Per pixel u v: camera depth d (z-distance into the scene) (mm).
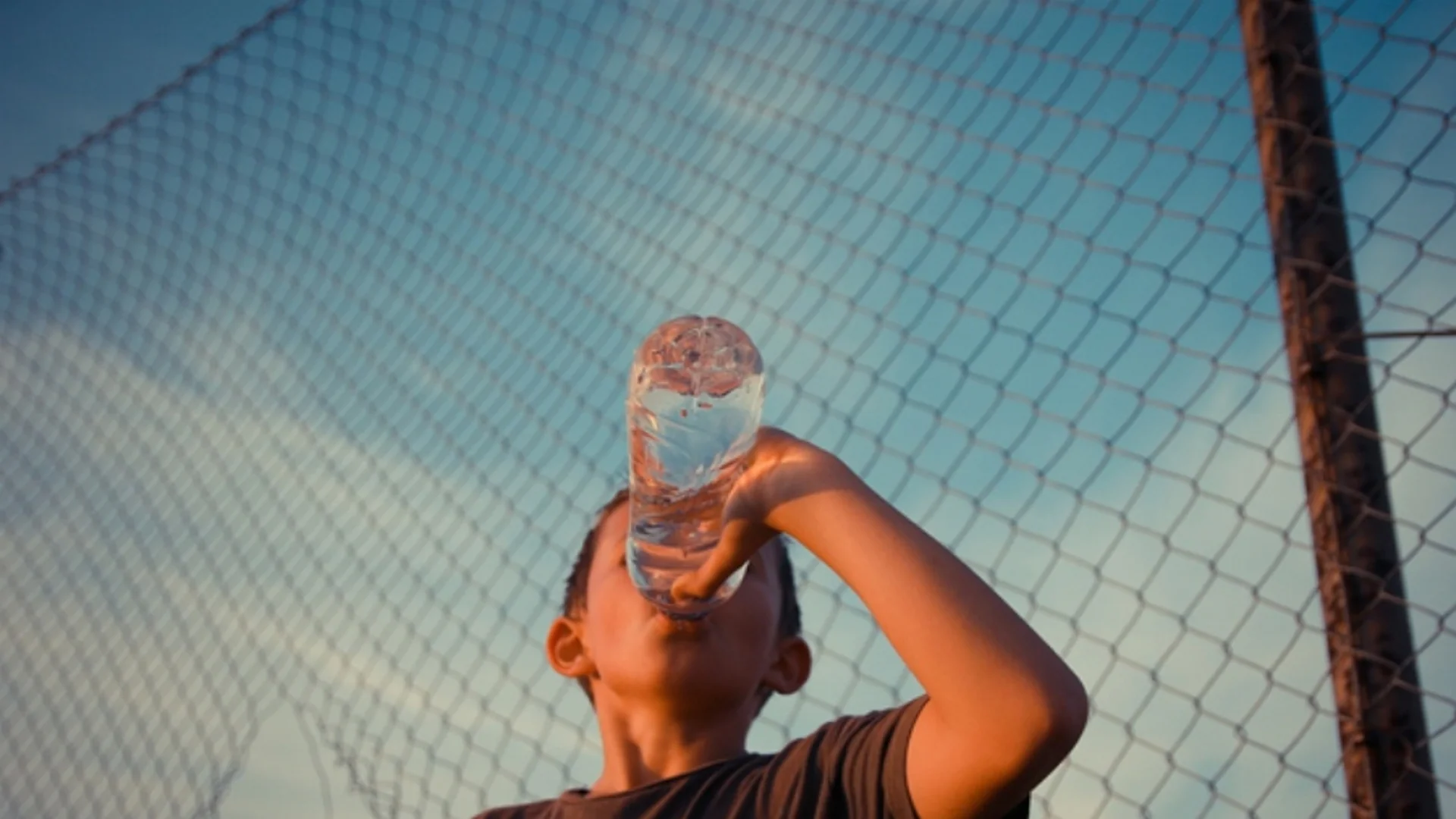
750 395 1268
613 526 1727
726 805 1450
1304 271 2135
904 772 1241
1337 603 2008
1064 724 1086
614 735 1608
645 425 1270
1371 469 2027
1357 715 1956
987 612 1124
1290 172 2178
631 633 1577
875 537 1158
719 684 1555
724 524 1231
